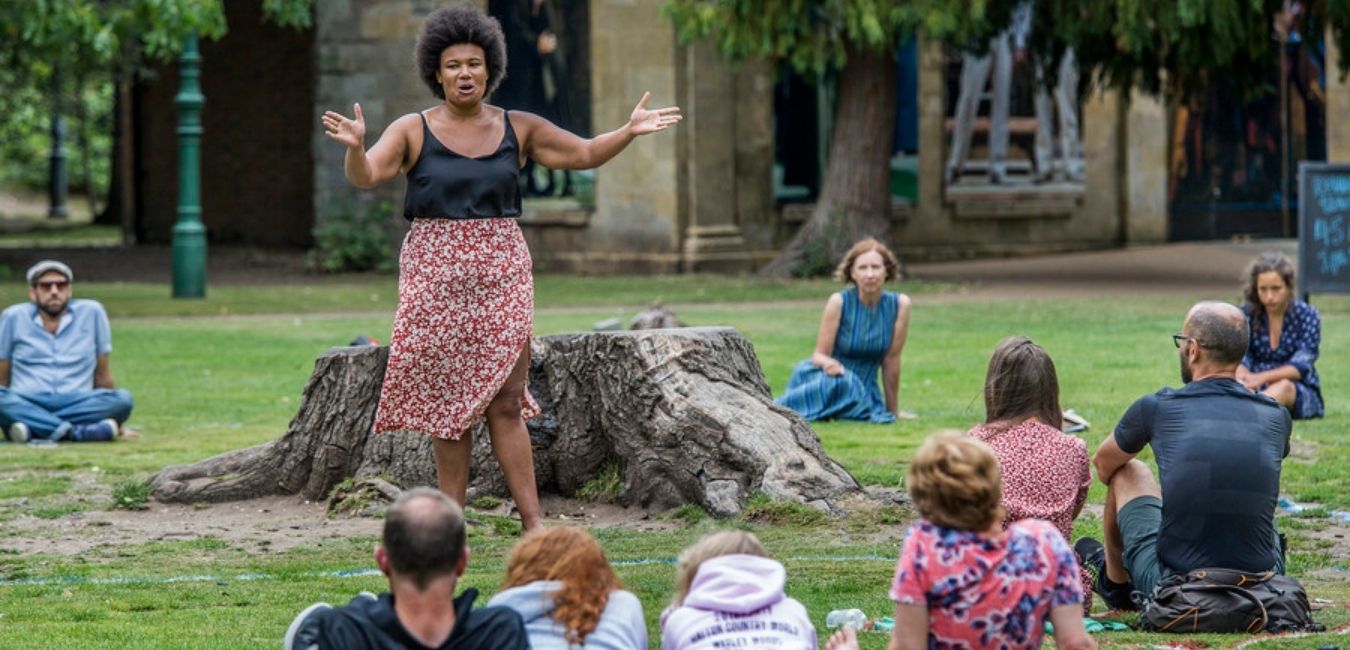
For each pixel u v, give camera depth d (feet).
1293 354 75.56
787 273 172.14
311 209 229.04
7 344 75.97
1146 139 212.23
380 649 26.17
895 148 200.85
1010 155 207.00
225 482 58.65
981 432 39.37
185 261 153.79
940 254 203.41
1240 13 151.02
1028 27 188.65
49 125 327.26
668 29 180.75
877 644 36.63
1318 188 108.27
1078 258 203.10
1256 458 38.17
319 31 193.16
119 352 110.11
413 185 43.47
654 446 55.98
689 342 57.00
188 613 41.39
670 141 181.78
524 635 26.89
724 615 27.61
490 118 43.73
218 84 240.12
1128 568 40.24
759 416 55.77
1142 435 39.45
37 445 73.56
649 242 183.93
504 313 43.75
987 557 27.99
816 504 53.36
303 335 120.98
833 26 155.12
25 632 39.19
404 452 57.26
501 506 56.34
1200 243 214.07
